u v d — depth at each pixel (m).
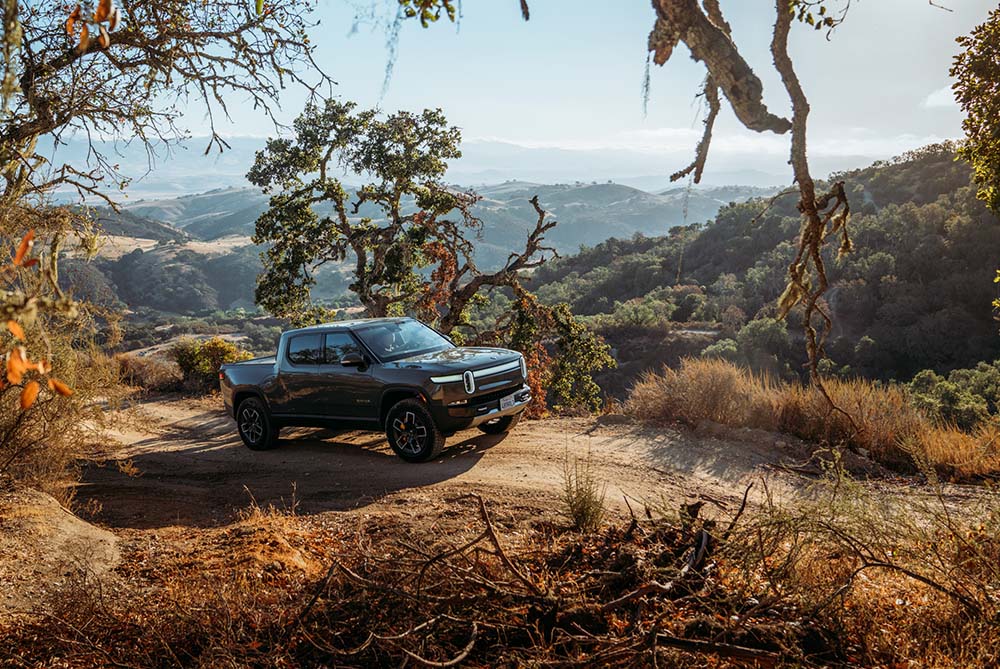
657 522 5.31
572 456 9.55
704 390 11.30
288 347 10.84
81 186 5.59
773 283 98.50
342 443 11.38
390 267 24.89
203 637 3.91
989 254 88.19
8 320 1.33
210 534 6.53
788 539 4.59
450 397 9.25
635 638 3.49
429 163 24.39
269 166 24.61
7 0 1.41
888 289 90.31
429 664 3.29
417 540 5.35
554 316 23.84
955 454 8.87
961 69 8.80
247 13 4.83
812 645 3.70
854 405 10.14
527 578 4.17
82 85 5.02
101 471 10.12
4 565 5.25
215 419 15.95
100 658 3.84
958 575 4.33
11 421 7.03
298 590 4.52
